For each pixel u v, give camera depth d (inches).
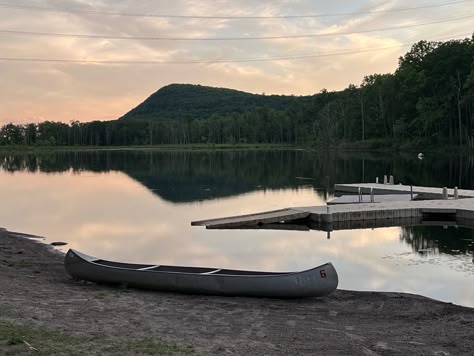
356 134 3959.2
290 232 774.5
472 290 463.8
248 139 5565.9
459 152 2783.0
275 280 404.8
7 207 1093.8
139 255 634.2
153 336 289.0
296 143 5108.3
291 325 337.1
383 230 781.3
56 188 1493.6
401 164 2250.2
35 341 255.9
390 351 287.6
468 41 2982.3
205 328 319.9
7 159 3516.2
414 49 3415.4
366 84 4109.3
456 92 2893.7
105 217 946.1
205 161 2790.4
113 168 2357.3
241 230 794.2
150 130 6082.7
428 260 577.6
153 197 1249.4
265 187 1445.6
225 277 408.8
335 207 880.9
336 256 612.7
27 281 428.8
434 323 352.8
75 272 451.2
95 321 312.7
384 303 407.5
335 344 296.2
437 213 854.5
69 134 6259.8
